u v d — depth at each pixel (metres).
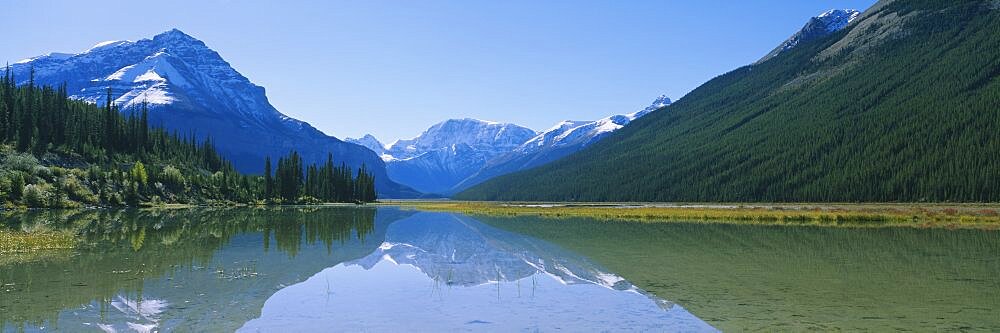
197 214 84.38
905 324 17.16
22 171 93.38
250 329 16.81
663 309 19.59
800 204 137.00
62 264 28.78
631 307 19.95
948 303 20.16
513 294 22.55
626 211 93.44
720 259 33.06
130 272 26.66
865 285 23.92
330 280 25.81
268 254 34.84
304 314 18.84
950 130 150.12
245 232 51.09
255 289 23.08
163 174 121.81
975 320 17.58
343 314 18.92
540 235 51.09
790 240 44.19
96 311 18.52
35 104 132.75
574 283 25.06
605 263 31.67
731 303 20.41
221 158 188.00
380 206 152.75
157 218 70.69
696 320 17.91
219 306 19.75
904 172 139.62
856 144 166.50
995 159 128.12
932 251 36.16
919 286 23.69
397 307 20.11
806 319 17.88
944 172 132.38
